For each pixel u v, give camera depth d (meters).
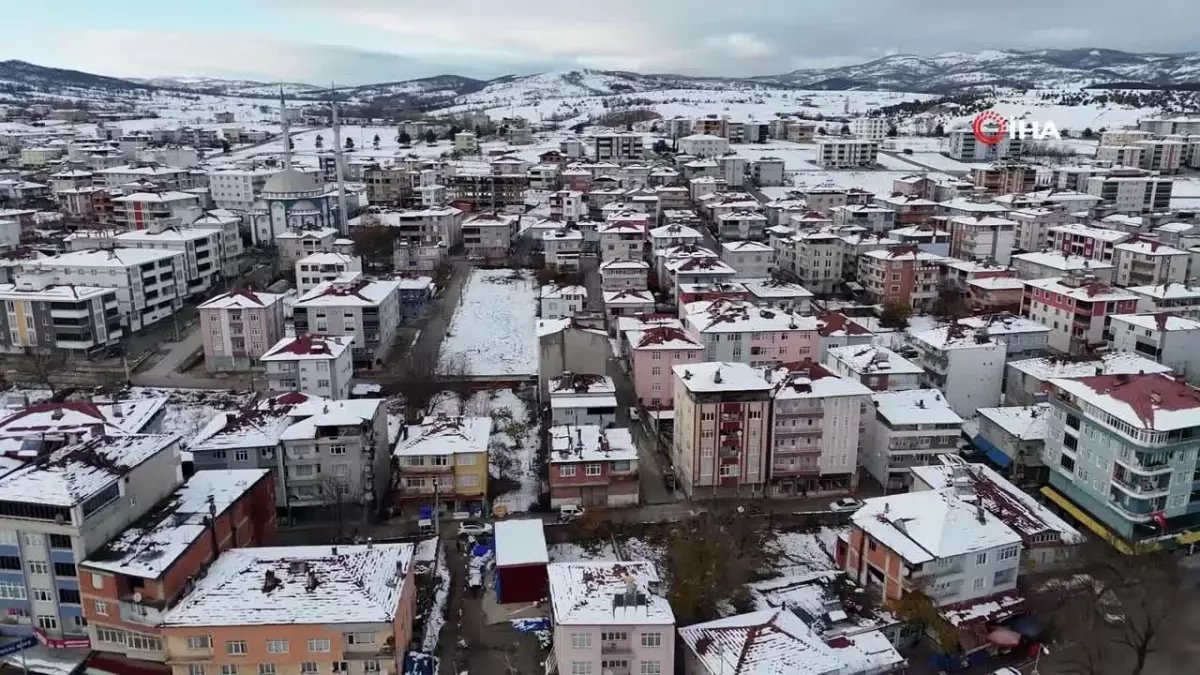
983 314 145.25
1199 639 77.06
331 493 95.44
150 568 69.38
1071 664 74.06
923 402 108.19
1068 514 97.25
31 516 71.12
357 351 145.62
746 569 86.81
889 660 70.75
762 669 64.00
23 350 151.88
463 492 99.88
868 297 190.25
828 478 105.44
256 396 131.75
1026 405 122.94
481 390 138.00
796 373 105.75
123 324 164.12
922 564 76.25
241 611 66.69
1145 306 158.38
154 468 80.62
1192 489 90.69
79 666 71.81
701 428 101.38
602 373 127.38
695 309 145.38
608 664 67.50
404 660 71.62
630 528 96.50
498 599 82.69
